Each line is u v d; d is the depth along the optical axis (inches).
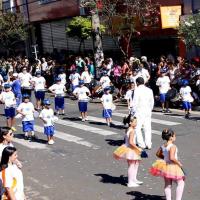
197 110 849.5
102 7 1119.0
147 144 597.3
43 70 1278.3
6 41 1624.0
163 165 392.2
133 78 893.2
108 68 1083.3
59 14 1473.9
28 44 1656.0
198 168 506.6
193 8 1071.6
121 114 848.3
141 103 596.4
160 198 430.3
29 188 480.7
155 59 1136.2
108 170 525.0
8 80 992.9
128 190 455.5
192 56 1092.5
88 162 561.3
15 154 325.7
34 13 1598.2
